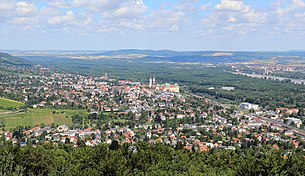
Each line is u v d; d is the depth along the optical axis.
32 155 102.19
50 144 171.12
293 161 90.81
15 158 100.44
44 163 102.12
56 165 104.75
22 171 95.31
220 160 127.62
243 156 135.75
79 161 116.00
